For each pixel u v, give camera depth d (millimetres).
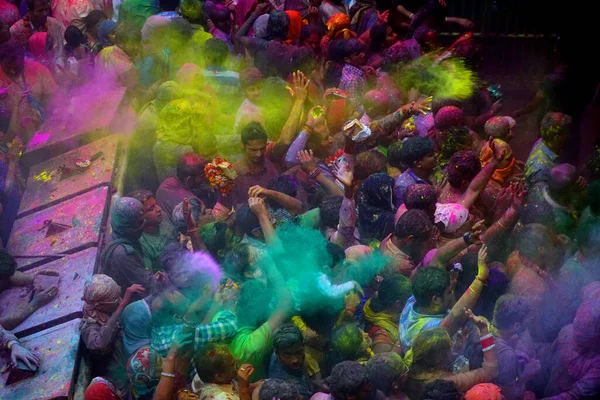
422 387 4688
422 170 6625
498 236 5895
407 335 5094
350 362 4605
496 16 12719
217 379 4789
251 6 10523
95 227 6902
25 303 6117
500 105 8906
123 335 5633
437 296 5020
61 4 10211
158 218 6531
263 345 5082
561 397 4824
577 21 9914
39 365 5586
